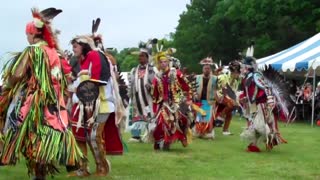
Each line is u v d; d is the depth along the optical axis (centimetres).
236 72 1066
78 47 529
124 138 945
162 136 761
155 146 777
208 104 959
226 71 1270
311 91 1563
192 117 785
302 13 3397
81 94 511
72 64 617
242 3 3728
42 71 452
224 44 4538
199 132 959
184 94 776
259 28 3591
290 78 1852
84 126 523
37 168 464
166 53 770
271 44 3450
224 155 725
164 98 762
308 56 1389
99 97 518
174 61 879
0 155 455
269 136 759
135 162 642
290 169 611
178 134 766
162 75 765
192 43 4731
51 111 454
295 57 1438
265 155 732
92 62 511
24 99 452
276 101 772
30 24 467
